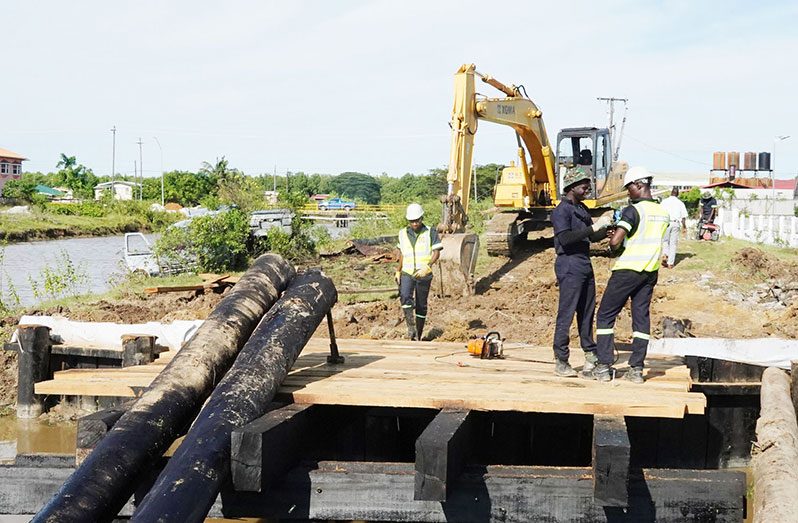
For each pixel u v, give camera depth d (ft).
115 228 209.26
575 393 22.38
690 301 52.75
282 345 22.52
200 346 22.65
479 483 19.47
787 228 87.56
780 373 29.91
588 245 24.85
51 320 38.68
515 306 50.16
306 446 22.11
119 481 18.45
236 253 75.46
